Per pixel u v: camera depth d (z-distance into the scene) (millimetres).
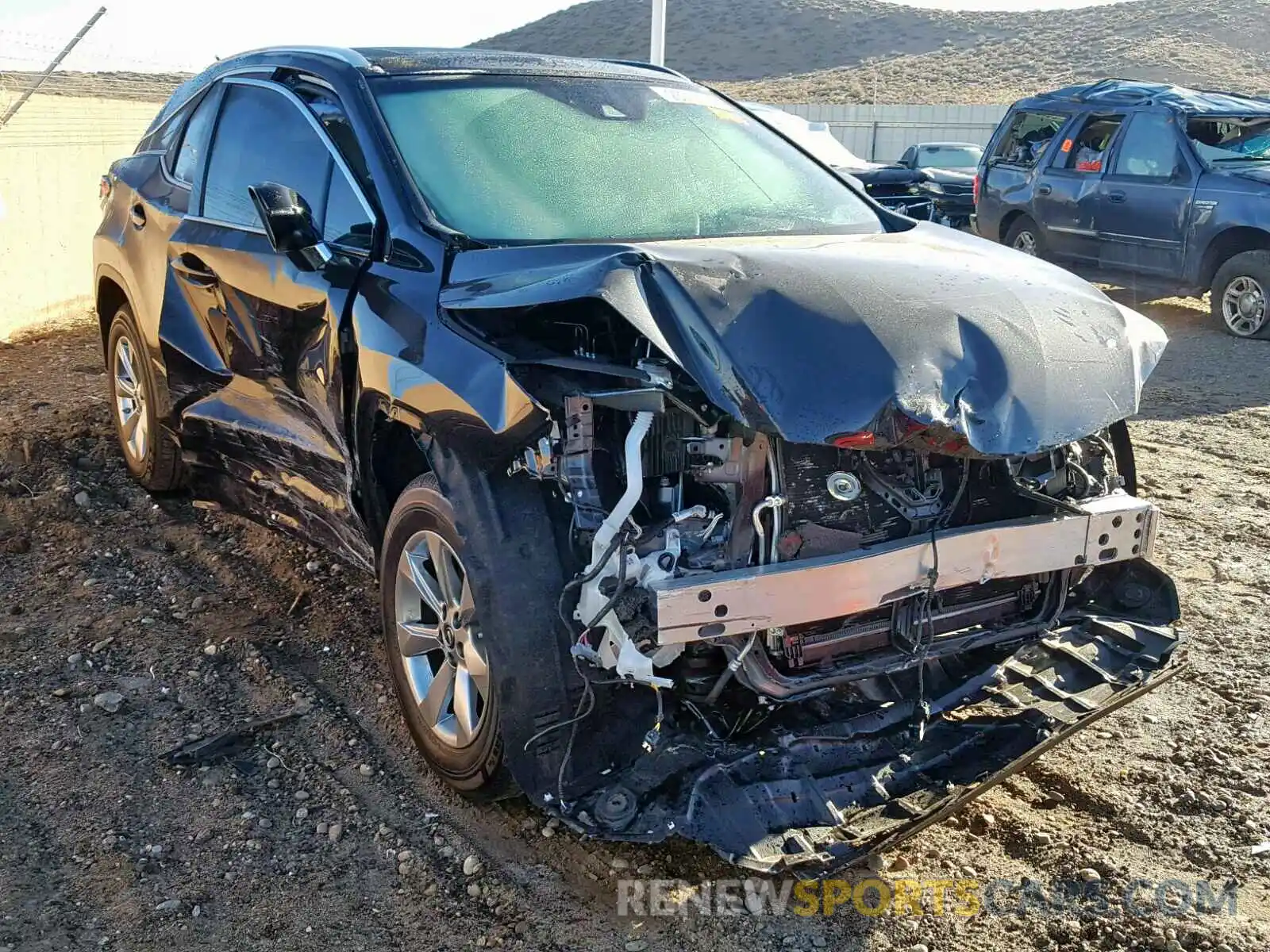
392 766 3477
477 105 3930
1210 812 3270
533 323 3109
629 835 2650
